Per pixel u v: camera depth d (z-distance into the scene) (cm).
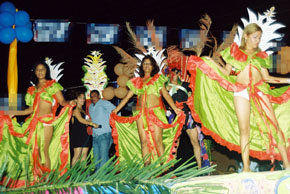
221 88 437
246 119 390
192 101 452
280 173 319
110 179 153
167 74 588
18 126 523
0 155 507
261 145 420
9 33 579
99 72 686
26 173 145
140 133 539
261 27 430
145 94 535
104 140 616
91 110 629
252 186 315
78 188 159
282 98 448
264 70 412
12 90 557
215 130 441
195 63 434
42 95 521
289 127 448
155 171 162
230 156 614
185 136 695
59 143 542
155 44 578
